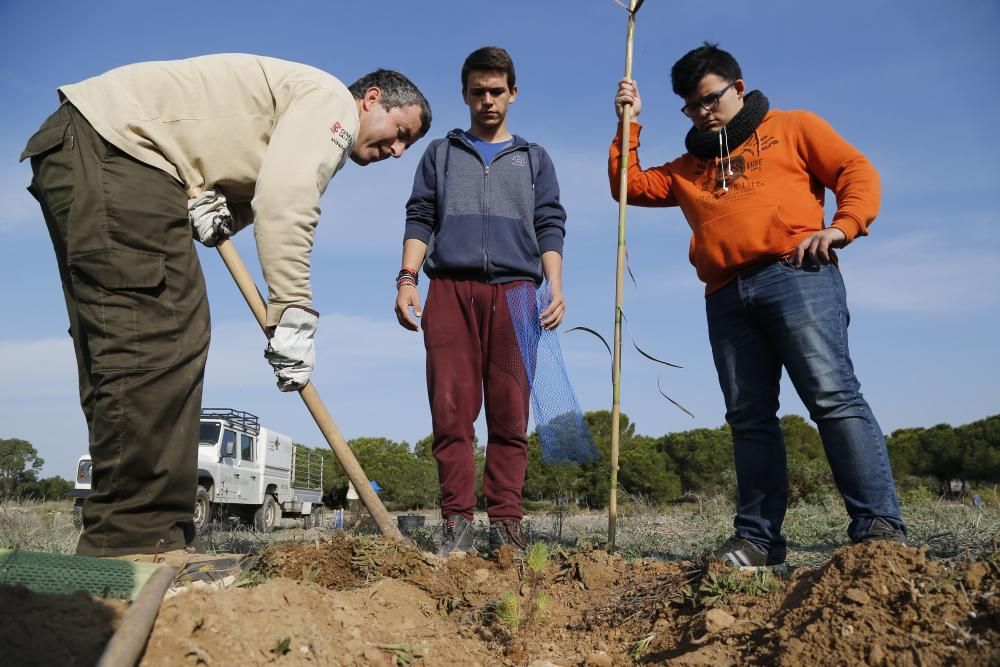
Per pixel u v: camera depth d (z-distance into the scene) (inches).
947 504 331.0
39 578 85.6
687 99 136.3
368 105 127.0
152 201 106.9
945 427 892.6
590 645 103.3
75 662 62.5
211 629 69.5
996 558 87.2
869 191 121.6
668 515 339.3
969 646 75.5
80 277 105.7
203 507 472.1
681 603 107.7
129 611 67.2
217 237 116.0
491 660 92.1
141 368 105.3
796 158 129.3
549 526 226.8
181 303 109.3
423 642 89.6
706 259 133.3
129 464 105.3
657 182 149.2
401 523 177.5
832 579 92.0
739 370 131.1
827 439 120.3
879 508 115.9
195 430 111.7
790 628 87.7
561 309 160.2
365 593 106.1
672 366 152.8
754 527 126.7
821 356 120.5
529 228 159.2
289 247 109.9
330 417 119.1
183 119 110.4
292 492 655.1
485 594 116.5
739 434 130.5
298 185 109.3
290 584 83.8
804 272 123.2
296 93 114.2
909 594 84.3
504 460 154.5
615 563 129.0
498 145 164.7
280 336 111.4
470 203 158.6
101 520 105.3
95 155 105.7
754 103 133.0
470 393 154.8
